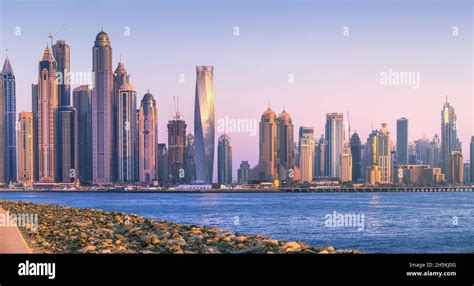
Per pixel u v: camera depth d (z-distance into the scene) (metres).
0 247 30.45
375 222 121.56
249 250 33.47
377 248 69.06
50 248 32.28
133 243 37.59
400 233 90.44
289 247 34.59
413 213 161.62
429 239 79.94
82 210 75.50
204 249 33.78
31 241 34.16
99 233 42.81
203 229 45.84
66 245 34.72
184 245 35.72
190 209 189.38
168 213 163.12
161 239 39.03
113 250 32.84
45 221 53.59
